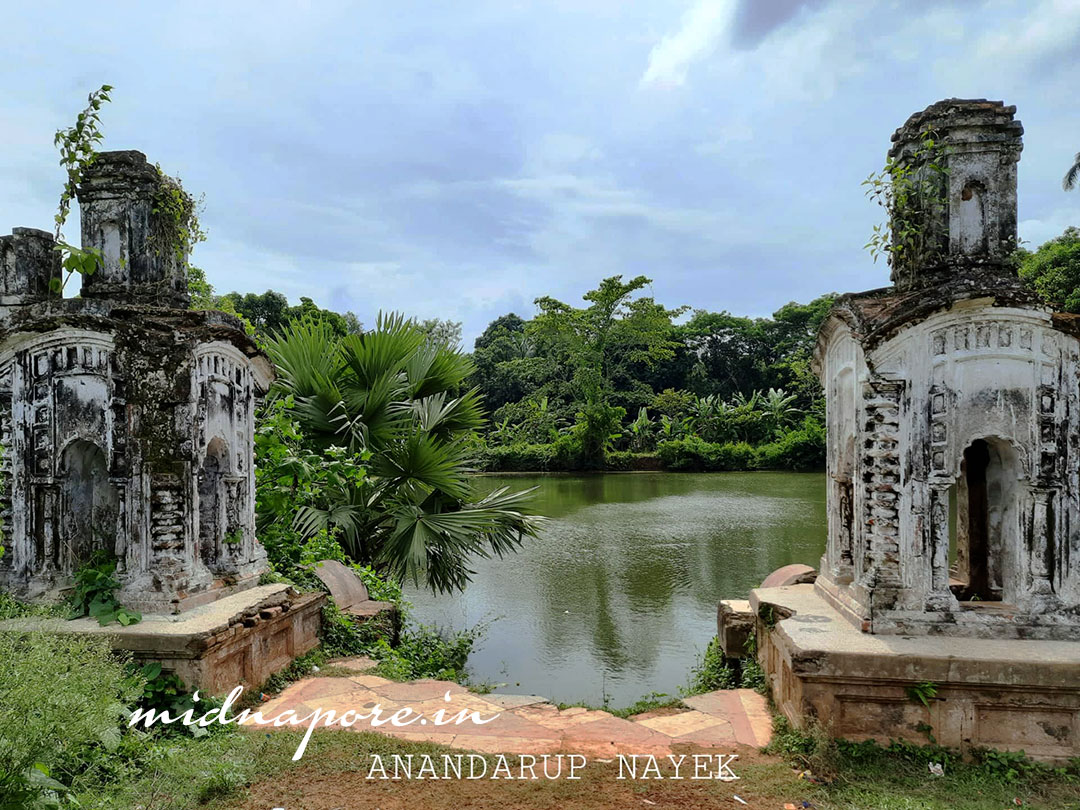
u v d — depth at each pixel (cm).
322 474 812
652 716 512
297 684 561
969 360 468
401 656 729
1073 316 464
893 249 528
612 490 3033
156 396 506
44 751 303
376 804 353
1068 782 384
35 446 523
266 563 634
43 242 579
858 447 497
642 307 4244
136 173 546
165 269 570
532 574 1352
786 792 369
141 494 502
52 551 523
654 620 1025
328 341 1061
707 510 2294
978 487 538
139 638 450
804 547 1591
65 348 520
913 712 423
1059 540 459
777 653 513
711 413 4631
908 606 462
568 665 832
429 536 909
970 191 495
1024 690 412
